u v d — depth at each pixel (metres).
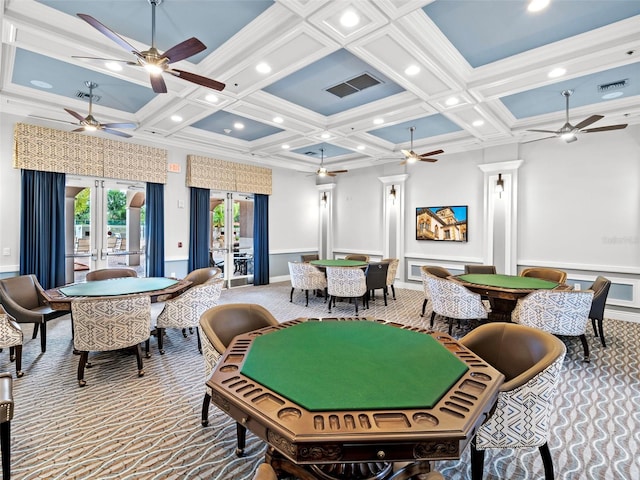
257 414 1.13
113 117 5.01
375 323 2.28
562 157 5.34
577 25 2.88
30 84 4.09
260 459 1.91
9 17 2.61
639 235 4.73
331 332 2.06
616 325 4.61
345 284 5.07
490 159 6.04
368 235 8.06
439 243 6.85
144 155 5.79
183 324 3.39
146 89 4.21
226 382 1.36
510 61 3.42
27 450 1.96
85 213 5.32
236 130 5.96
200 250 6.58
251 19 2.84
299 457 1.01
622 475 1.78
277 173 8.09
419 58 3.15
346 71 3.72
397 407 1.17
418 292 6.97
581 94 4.23
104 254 5.51
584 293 3.14
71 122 4.87
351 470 1.43
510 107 4.70
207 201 6.71
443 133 6.02
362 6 2.48
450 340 1.92
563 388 2.77
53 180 4.88
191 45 2.28
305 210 8.73
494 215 5.97
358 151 6.74
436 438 1.02
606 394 2.67
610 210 4.95
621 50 2.98
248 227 7.74
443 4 2.61
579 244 5.20
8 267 4.55
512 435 1.54
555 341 1.70
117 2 2.62
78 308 2.66
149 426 2.22
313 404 1.19
